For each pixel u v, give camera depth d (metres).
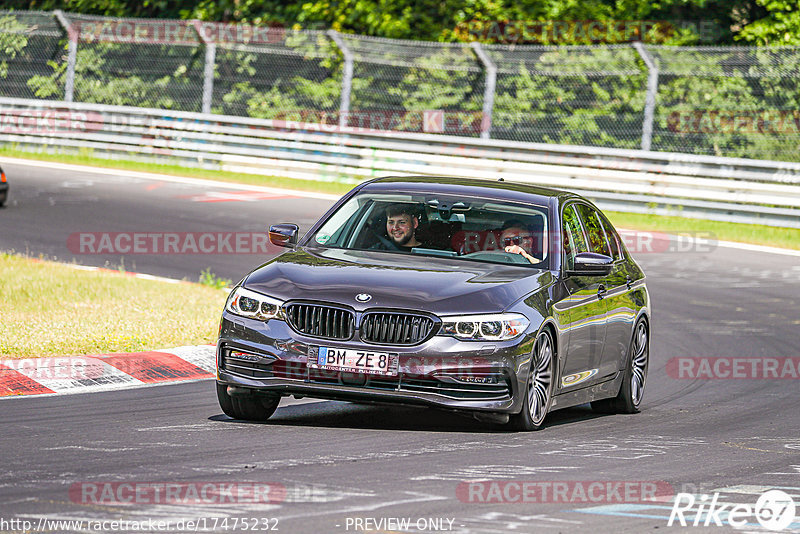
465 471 25.22
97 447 26.31
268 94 124.00
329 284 29.86
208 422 30.25
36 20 126.62
